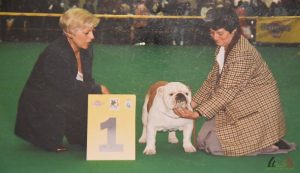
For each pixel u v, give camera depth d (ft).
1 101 15.12
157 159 10.56
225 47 10.86
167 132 12.76
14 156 10.65
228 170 9.93
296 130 12.68
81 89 11.34
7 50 23.09
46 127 11.13
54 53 11.19
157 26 24.30
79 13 11.33
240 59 10.56
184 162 10.39
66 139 12.10
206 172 9.79
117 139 10.61
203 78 18.02
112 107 10.69
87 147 10.53
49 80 11.17
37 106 11.21
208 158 10.68
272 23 25.08
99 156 10.50
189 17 24.03
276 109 10.88
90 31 11.42
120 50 23.21
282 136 11.09
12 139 11.85
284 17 25.17
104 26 24.45
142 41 24.67
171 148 11.40
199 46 23.94
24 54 22.29
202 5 23.86
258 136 10.73
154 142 10.95
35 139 11.19
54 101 11.21
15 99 15.39
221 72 10.91
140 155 10.83
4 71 19.08
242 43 10.71
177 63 20.48
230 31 10.62
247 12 24.52
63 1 25.21
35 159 10.48
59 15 25.21
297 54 23.47
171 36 24.30
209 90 11.48
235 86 10.62
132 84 17.28
